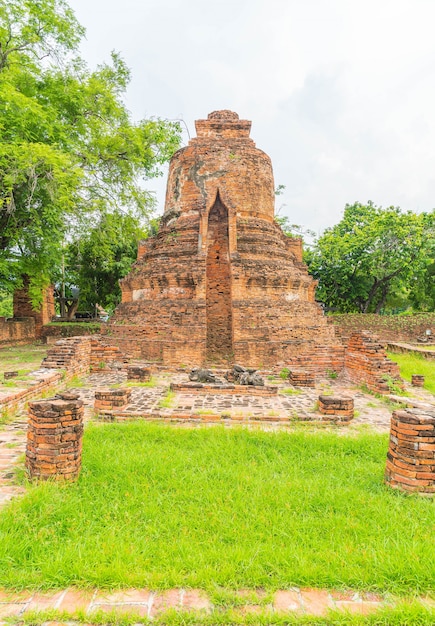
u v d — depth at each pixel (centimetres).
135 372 1113
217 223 1739
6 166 1393
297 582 301
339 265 3058
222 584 297
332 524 378
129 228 2116
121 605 276
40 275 1839
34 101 1484
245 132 1895
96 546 330
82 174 1509
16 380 888
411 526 377
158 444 605
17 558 313
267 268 1592
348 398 775
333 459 562
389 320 2777
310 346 1434
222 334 1623
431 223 2862
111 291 2992
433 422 451
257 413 780
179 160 1836
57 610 269
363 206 3328
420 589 298
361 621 266
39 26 1596
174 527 368
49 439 446
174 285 1564
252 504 410
